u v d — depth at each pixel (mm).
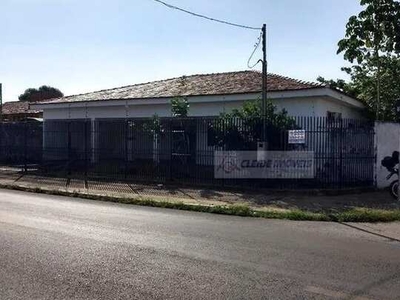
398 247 7609
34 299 4797
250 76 23281
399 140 15578
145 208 11828
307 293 5094
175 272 5824
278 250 7156
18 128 24031
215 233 8516
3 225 8781
